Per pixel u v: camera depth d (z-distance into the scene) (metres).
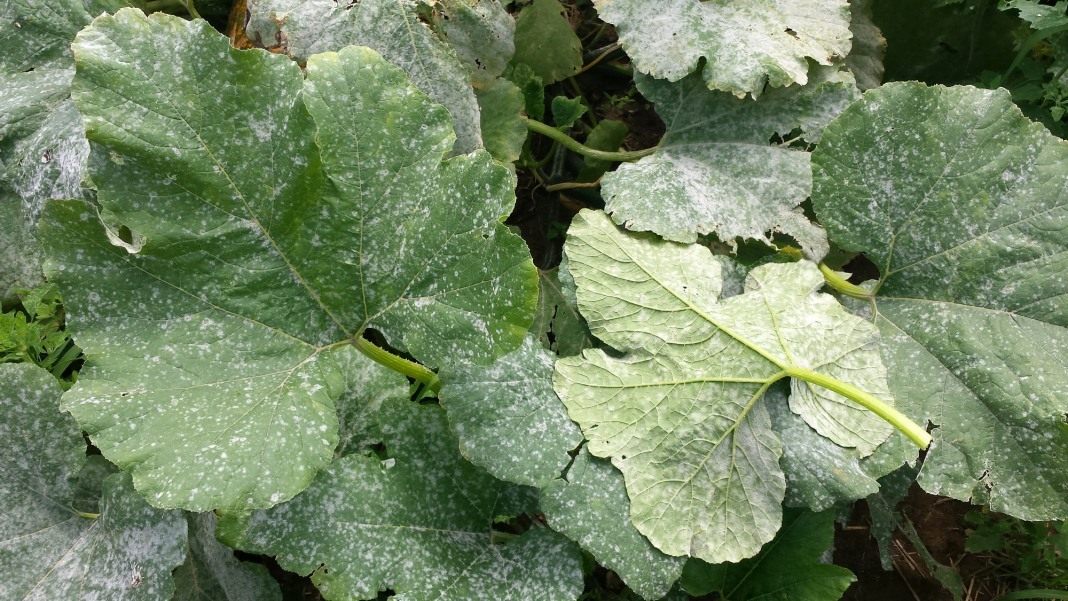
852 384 0.80
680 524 0.76
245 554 0.86
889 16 1.05
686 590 0.83
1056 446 0.79
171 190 0.67
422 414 0.77
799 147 0.89
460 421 0.75
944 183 0.82
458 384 0.76
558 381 0.78
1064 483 0.79
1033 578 0.98
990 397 0.81
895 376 0.82
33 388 0.75
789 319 0.81
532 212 1.03
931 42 1.06
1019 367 0.80
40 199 0.83
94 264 0.67
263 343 0.71
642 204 0.84
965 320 0.82
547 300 0.92
